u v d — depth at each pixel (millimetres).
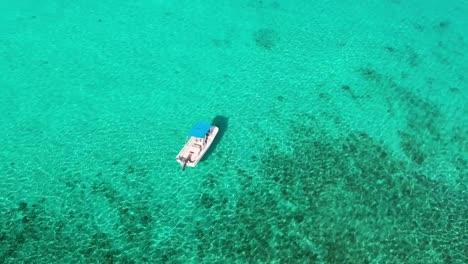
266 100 27375
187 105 26547
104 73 28359
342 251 19547
